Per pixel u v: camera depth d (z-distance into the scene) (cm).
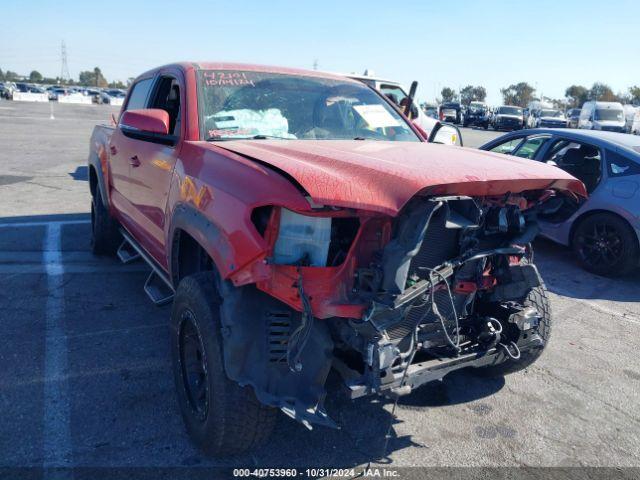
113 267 588
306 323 244
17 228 737
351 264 248
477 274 300
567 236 687
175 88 401
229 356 252
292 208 239
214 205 279
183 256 341
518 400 368
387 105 451
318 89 422
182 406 306
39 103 5416
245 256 246
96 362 384
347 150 305
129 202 464
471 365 303
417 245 238
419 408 352
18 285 524
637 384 397
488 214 287
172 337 314
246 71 410
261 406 264
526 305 353
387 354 250
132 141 452
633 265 626
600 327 501
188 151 342
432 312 293
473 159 298
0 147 1653
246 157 294
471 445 316
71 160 1437
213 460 291
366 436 319
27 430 308
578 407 363
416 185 235
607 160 652
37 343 408
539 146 757
